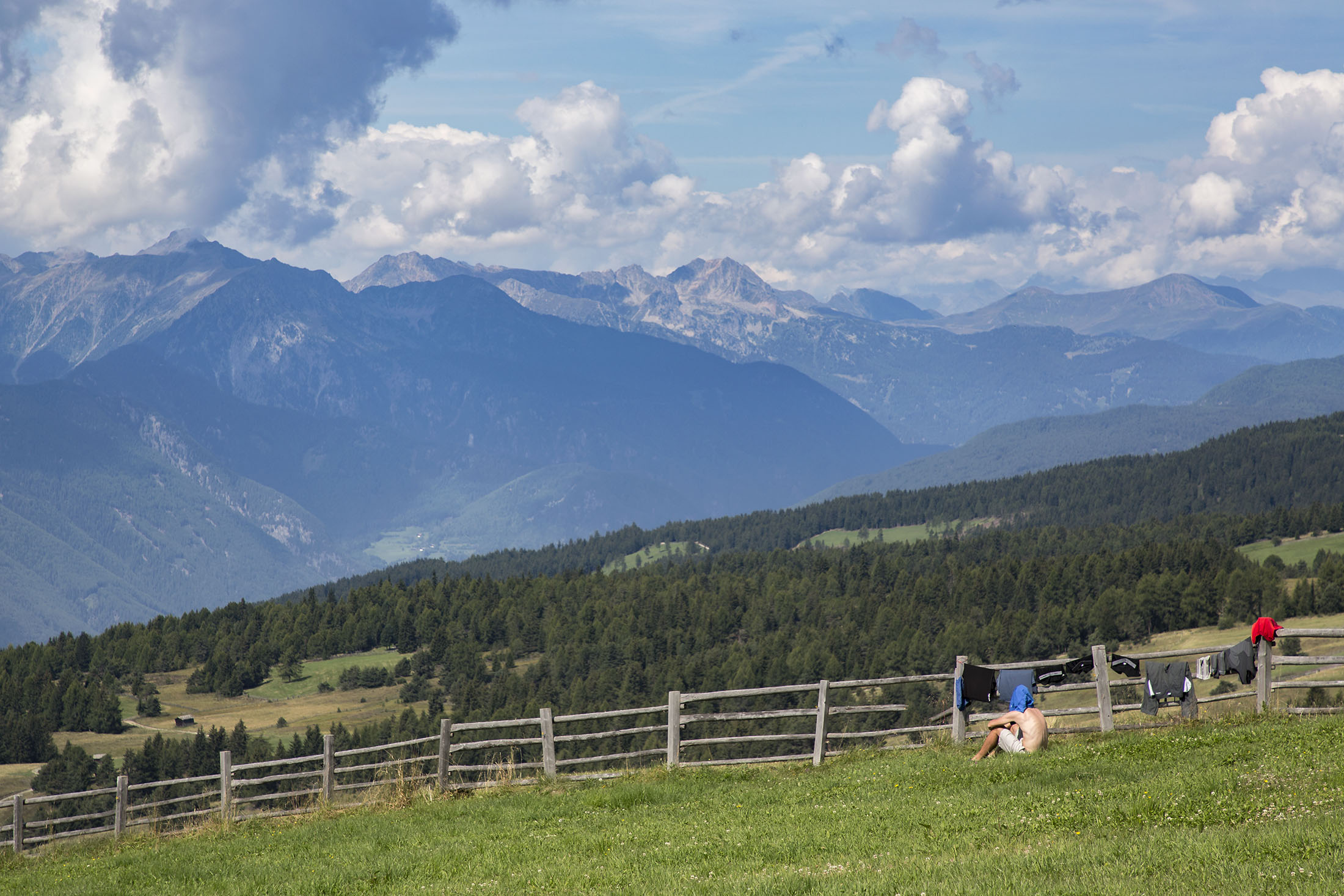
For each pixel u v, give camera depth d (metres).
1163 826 10.45
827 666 175.12
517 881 11.98
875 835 11.90
